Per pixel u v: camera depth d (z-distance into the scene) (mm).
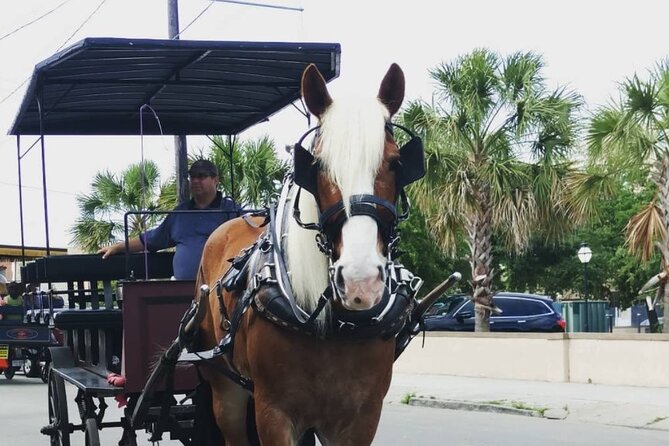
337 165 4203
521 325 22250
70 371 7621
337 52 6934
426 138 19219
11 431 11031
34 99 7938
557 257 33062
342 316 4453
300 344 4551
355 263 4016
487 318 19953
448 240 20141
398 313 4676
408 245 29438
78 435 10492
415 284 5016
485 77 19094
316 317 4426
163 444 9789
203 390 6137
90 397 7340
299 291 4531
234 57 7129
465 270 31453
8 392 16594
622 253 31578
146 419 6621
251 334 4777
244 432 5805
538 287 34969
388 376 4773
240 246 5785
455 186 19109
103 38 6504
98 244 23266
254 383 4820
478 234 19859
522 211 19266
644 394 13531
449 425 11609
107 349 7387
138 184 23094
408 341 5262
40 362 19438
